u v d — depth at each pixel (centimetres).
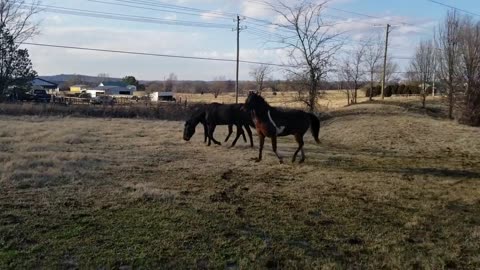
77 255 565
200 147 1574
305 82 2783
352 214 780
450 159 1516
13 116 2697
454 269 561
